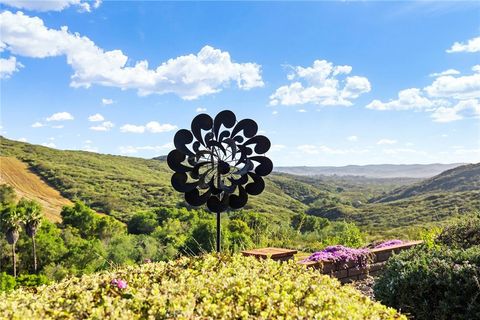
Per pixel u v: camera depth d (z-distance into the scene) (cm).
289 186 9312
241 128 550
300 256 819
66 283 363
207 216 5069
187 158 530
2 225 4047
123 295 300
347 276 626
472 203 4369
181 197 8181
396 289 414
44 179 8169
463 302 372
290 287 308
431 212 4453
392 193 8575
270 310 262
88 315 272
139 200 7862
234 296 290
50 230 4681
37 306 284
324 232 1285
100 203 7212
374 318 268
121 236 4453
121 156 13550
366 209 5662
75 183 8162
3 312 270
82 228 5425
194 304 266
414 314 396
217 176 539
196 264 389
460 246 586
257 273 352
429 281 392
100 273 400
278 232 1040
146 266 400
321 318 251
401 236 1065
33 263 4050
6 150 9744
